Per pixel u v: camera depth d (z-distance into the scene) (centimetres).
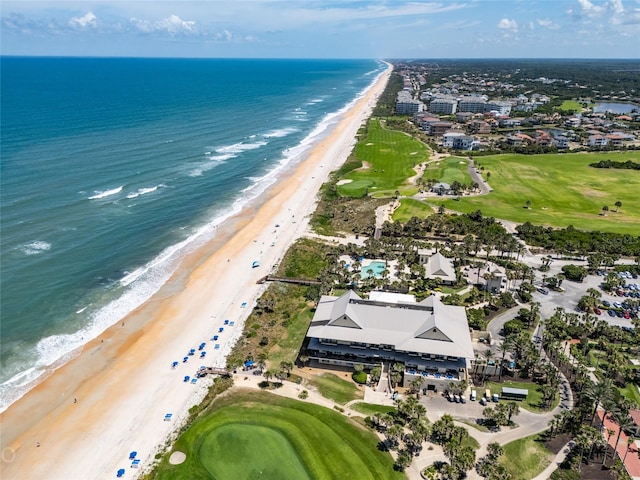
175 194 17262
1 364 8594
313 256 13188
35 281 11038
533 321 10150
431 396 8025
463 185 18600
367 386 8275
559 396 8025
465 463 6281
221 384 8250
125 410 7681
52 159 19825
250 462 6625
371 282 11450
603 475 6469
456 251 12775
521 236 14362
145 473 6500
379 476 6444
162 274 11931
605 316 10381
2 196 15500
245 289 11431
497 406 7388
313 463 6625
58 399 7900
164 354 9069
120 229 14100
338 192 18362
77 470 6581
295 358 9006
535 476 6450
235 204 16788
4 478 6469
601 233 14362
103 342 9331
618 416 6788
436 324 8562
